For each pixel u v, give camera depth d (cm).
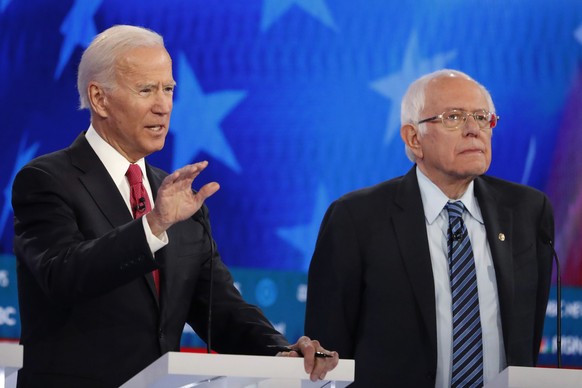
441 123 1260
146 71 1063
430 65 1755
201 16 1725
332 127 1730
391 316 1215
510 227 1252
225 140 1714
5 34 1716
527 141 1766
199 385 855
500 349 1205
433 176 1270
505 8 1773
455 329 1203
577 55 1778
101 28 1719
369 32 1748
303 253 1709
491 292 1220
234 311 1070
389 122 1739
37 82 1711
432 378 1184
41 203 1007
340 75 1738
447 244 1241
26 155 1700
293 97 1728
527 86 1770
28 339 1005
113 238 909
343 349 1241
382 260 1235
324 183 1722
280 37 1734
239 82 1723
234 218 1706
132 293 1013
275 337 1026
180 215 894
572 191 1762
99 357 994
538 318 1252
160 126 1074
